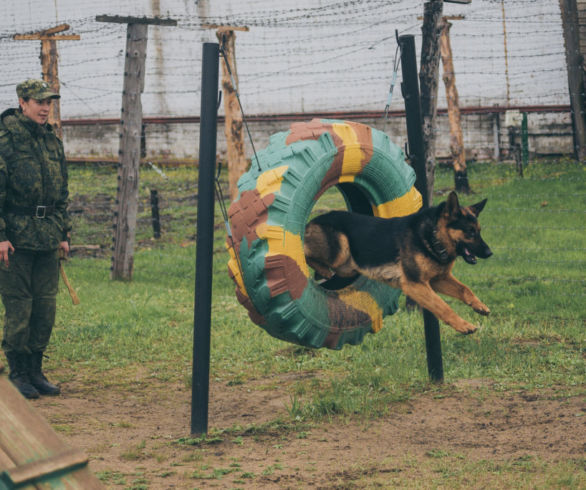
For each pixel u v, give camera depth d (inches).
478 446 190.5
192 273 512.4
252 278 209.8
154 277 504.7
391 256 214.7
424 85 376.8
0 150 237.0
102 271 526.3
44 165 242.8
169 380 274.1
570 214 580.4
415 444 194.1
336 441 198.1
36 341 252.4
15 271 242.4
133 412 236.4
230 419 227.6
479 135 880.9
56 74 559.5
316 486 161.3
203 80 206.2
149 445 199.6
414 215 216.5
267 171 213.5
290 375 277.3
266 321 217.8
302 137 221.1
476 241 210.7
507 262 465.4
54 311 254.7
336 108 916.6
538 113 855.1
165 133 1002.7
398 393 241.9
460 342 304.3
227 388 264.2
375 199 242.7
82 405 242.4
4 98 1069.1
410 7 866.8
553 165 802.8
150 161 1013.2
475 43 859.4
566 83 837.2
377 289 239.5
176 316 373.1
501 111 860.6
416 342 308.8
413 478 165.0
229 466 178.2
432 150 380.5
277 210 209.0
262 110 943.7
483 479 161.8
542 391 238.4
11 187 238.7
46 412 231.1
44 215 244.8
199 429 208.4
